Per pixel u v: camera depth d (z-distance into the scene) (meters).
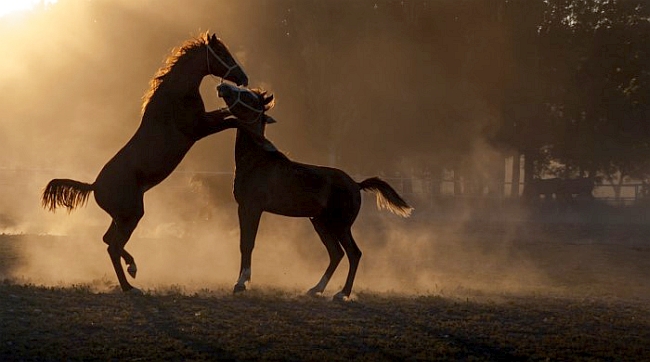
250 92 12.13
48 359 8.34
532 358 8.98
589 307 12.00
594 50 47.34
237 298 11.33
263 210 12.07
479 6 47.19
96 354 8.49
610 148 47.78
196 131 12.04
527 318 10.93
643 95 46.88
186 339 9.16
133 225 11.84
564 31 47.53
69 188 11.88
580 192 40.19
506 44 46.94
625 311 11.84
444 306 11.44
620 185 41.53
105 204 11.77
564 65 47.00
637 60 47.44
